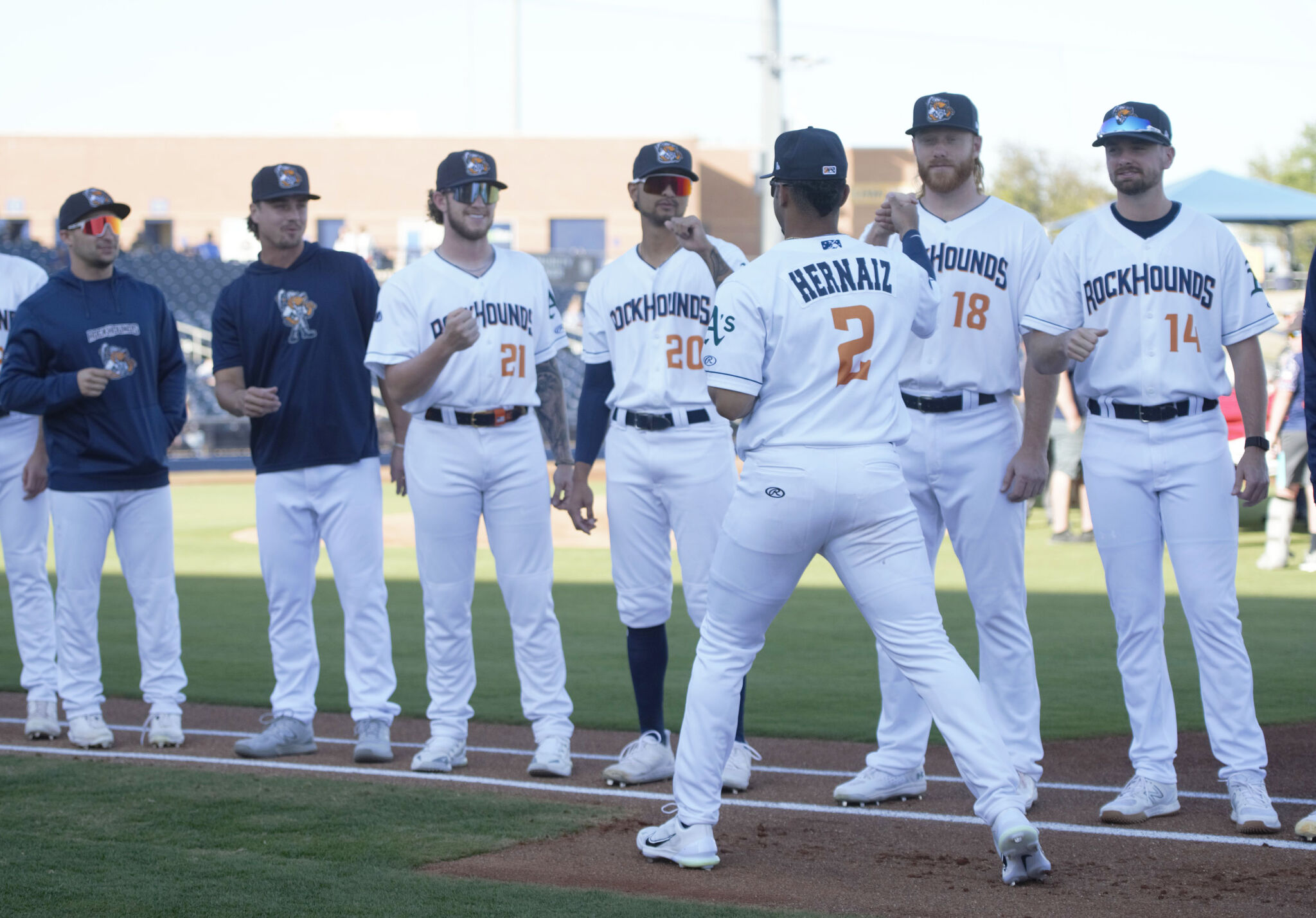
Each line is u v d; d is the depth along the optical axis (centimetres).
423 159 14850
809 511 1359
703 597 1902
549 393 2034
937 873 1393
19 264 2333
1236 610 1620
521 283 1973
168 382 2217
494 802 1698
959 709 1345
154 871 1367
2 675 2762
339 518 2030
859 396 1376
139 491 2114
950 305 1716
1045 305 1675
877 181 15612
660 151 1862
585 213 14762
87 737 2070
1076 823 1596
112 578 4253
